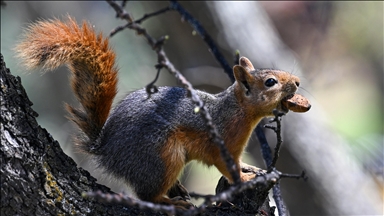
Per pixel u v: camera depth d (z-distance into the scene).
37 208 7.30
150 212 8.18
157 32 20.95
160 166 9.12
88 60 9.14
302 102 9.70
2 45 17.88
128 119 9.24
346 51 25.03
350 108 25.94
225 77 18.86
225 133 9.94
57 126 21.53
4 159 7.11
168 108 9.39
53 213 7.40
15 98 7.39
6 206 7.14
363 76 25.88
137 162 9.05
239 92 10.00
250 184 6.77
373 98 26.22
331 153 17.81
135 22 7.00
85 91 9.28
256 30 18.19
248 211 8.71
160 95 9.55
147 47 21.70
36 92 21.73
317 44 24.83
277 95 9.76
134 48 21.55
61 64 8.88
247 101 9.93
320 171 17.61
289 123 17.66
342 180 17.70
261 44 18.02
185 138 9.43
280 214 9.42
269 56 17.94
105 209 7.80
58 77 21.66
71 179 7.70
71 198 7.59
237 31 17.81
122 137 9.14
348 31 24.44
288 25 25.59
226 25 17.72
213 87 20.05
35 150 7.40
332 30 24.62
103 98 9.32
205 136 9.44
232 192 6.62
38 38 8.74
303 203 18.03
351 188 17.61
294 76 9.94
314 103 18.67
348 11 24.09
